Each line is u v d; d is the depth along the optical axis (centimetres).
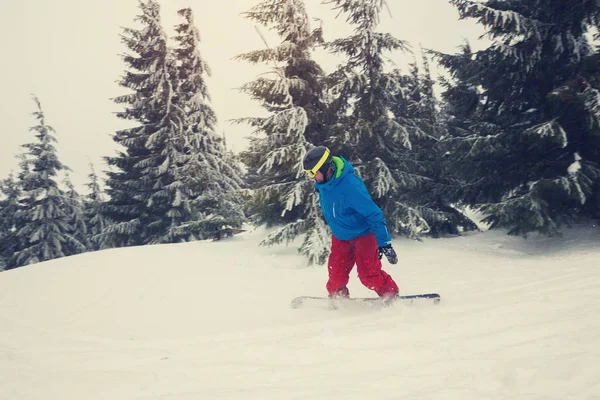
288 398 146
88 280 568
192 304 440
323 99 952
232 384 171
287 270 612
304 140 795
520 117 882
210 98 1861
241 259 703
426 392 134
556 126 704
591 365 135
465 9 782
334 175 327
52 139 2197
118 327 372
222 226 1191
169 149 1734
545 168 802
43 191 2142
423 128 975
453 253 711
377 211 322
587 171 702
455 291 387
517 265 561
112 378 194
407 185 874
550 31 791
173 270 608
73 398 170
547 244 754
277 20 916
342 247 360
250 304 426
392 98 888
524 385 130
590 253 601
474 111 1035
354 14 845
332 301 368
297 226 788
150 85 1780
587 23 756
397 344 203
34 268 682
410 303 331
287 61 912
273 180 945
